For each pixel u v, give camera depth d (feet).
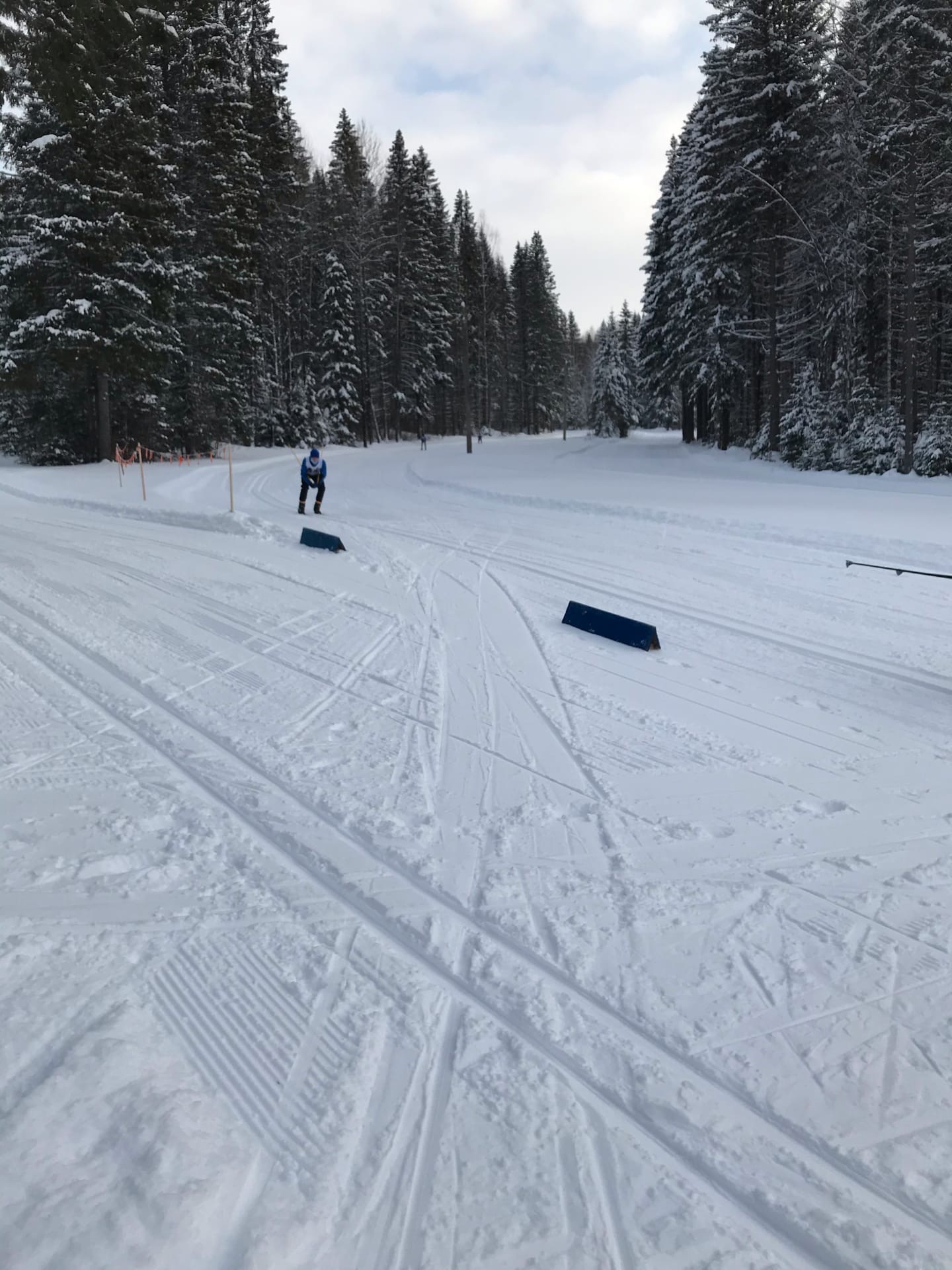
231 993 9.34
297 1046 8.52
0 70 44.73
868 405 85.40
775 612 28.40
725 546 41.01
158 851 12.50
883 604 29.22
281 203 138.82
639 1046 8.64
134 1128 7.18
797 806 14.33
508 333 248.32
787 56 87.04
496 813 14.06
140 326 87.45
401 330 190.80
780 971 9.87
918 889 11.64
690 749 16.99
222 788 14.80
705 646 24.63
